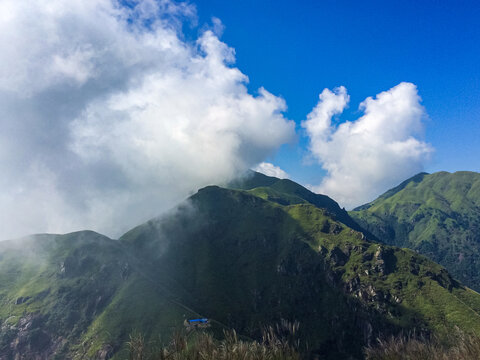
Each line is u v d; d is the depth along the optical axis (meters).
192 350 15.80
